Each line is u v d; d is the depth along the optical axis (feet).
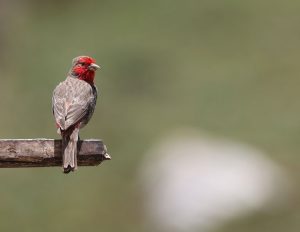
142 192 61.36
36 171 63.52
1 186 62.34
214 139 65.62
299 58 75.77
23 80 74.33
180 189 59.47
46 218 60.54
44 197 61.98
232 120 68.64
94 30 80.89
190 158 61.52
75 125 31.71
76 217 60.64
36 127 68.74
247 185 59.62
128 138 67.00
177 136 65.92
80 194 62.18
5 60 77.10
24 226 59.98
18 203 61.36
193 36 79.36
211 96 71.51
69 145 30.99
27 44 79.25
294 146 65.51
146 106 70.69
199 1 83.30
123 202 61.36
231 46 77.97
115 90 72.18
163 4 83.61
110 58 76.13
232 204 58.75
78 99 33.35
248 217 58.44
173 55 76.79
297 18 81.00
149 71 74.64
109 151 65.87
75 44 78.84
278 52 76.84
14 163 31.04
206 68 74.90
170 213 59.00
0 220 60.08
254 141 66.08
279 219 58.65
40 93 72.54
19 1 83.51
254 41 78.43
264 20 81.05
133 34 79.61
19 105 71.15
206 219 58.29
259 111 69.67
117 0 85.10
